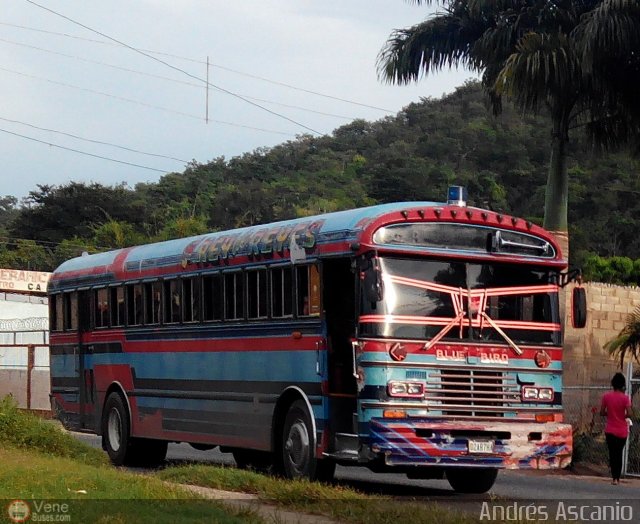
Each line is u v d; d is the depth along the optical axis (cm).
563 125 2572
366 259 1416
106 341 2025
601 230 7431
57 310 2209
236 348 1662
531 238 1515
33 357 3456
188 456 2195
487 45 2545
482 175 8819
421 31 2648
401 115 12975
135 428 1928
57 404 2202
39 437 1836
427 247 1444
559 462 1489
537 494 1623
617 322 2942
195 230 6669
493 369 1459
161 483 1338
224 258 1700
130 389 1944
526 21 2520
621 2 2255
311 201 8731
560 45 2373
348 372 1485
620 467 1870
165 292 1853
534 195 8450
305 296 1516
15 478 1273
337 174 10219
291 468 1523
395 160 8938
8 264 7250
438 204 1508
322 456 1460
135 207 8394
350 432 1477
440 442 1411
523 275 1504
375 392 1399
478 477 1602
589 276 3894
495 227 1491
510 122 9944
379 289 1381
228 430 1681
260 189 8962
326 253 1476
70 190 8412
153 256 1898
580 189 7769
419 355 1421
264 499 1323
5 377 3566
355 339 1417
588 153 2691
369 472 1955
